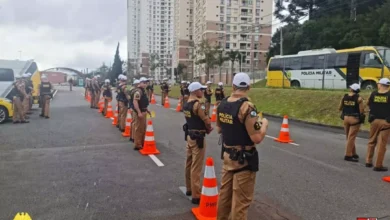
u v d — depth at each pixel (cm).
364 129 1223
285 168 703
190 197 527
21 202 501
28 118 1517
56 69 10481
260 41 9419
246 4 9350
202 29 9488
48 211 469
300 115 1623
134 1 13050
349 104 772
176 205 495
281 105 1884
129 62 9969
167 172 668
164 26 13000
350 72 2330
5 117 1358
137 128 866
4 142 954
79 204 496
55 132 1139
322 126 1398
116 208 482
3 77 1736
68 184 588
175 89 3944
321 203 506
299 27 5531
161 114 1744
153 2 12825
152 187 575
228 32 9281
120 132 1155
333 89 2144
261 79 4875
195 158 496
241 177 348
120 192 549
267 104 2005
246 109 339
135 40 13188
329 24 4866
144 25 12862
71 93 3844
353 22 4584
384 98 683
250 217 453
